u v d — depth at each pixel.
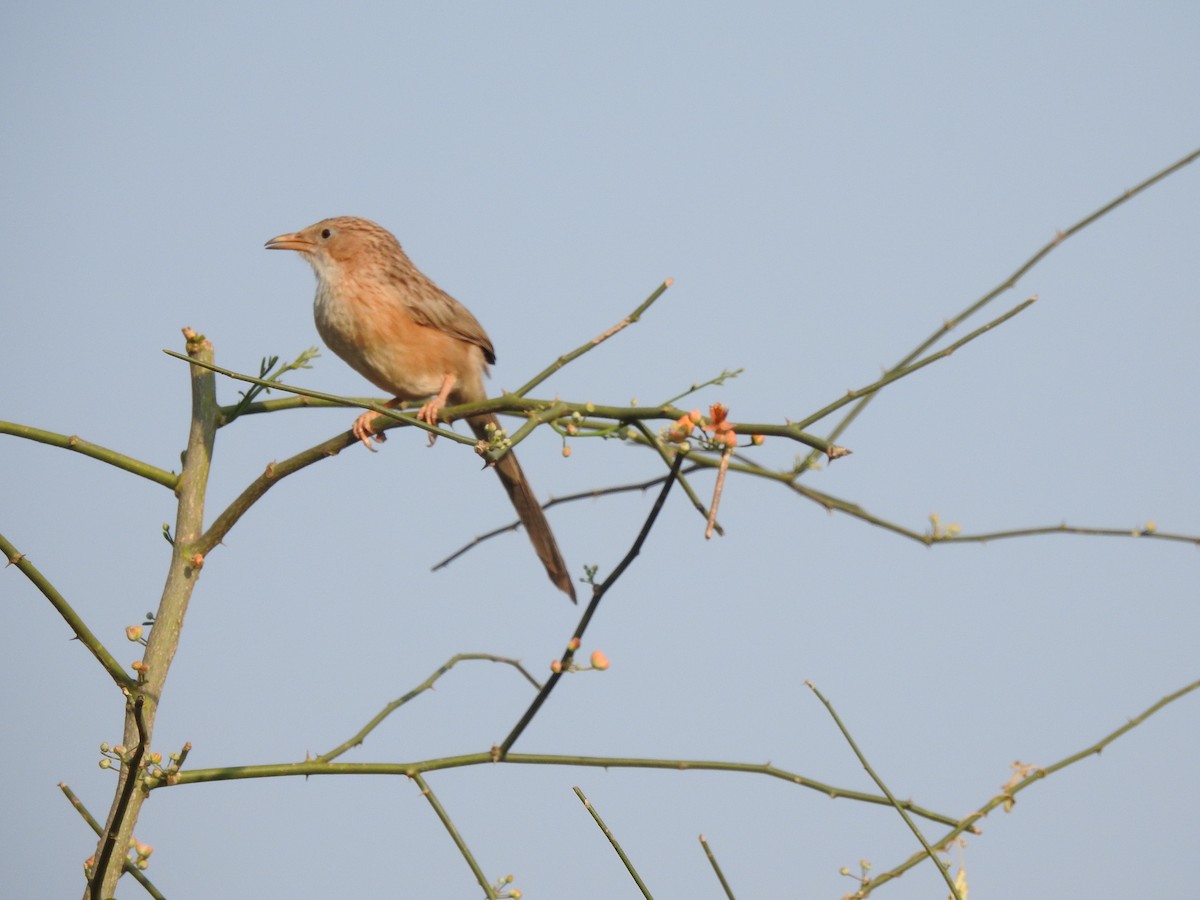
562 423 7.93
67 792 6.75
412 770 6.75
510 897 6.53
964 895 6.59
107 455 7.58
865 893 6.91
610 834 6.32
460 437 7.18
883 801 7.21
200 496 7.68
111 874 6.39
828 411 7.48
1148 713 7.61
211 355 8.20
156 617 7.30
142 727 6.21
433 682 8.21
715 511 5.84
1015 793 7.38
